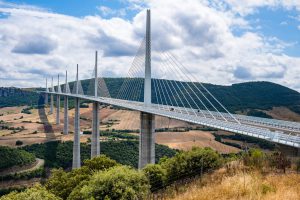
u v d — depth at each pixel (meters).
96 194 29.75
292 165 25.17
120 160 104.06
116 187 29.50
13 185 100.00
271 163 26.67
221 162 37.91
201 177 31.34
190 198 17.59
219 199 16.03
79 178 45.69
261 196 15.22
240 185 17.30
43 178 106.50
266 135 28.62
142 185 31.42
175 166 39.50
